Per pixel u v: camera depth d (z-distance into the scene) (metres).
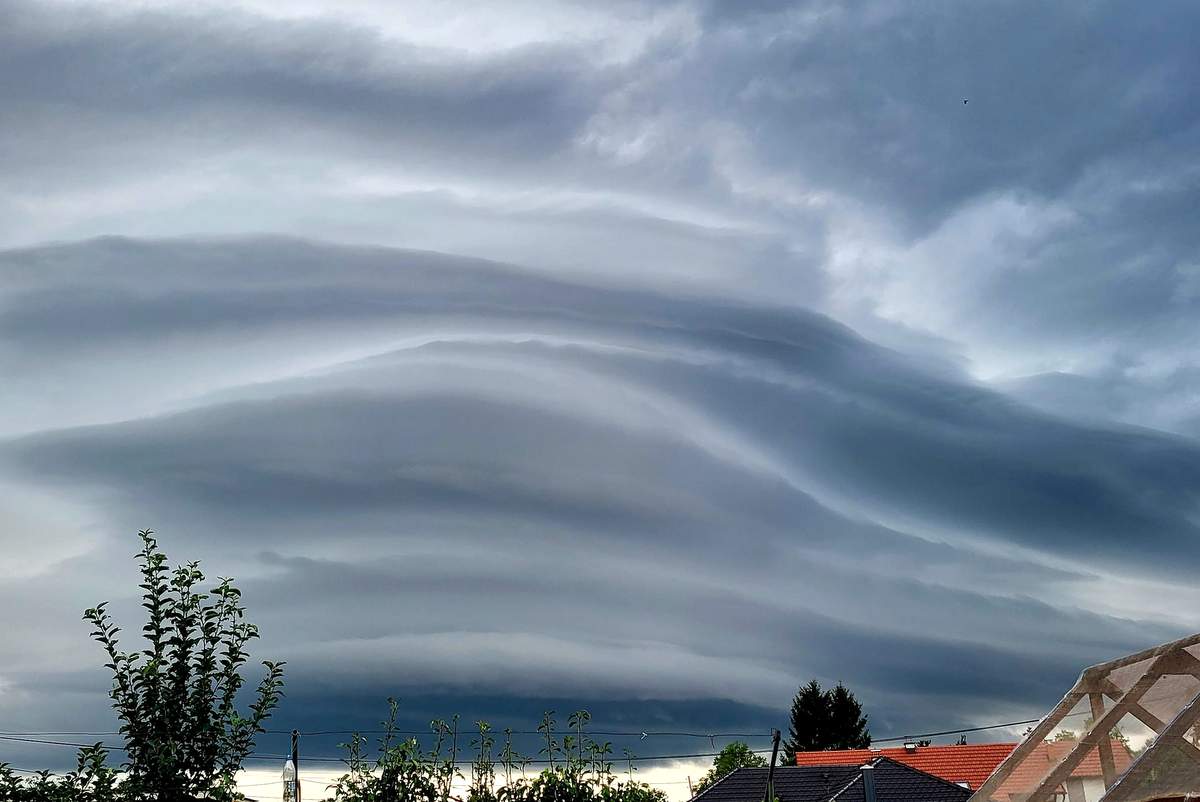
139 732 10.43
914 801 38.91
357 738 13.00
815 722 115.75
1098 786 8.51
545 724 13.67
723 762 98.44
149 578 10.70
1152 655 8.58
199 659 10.68
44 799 10.31
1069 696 8.86
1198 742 8.05
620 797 13.46
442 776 13.05
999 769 8.91
